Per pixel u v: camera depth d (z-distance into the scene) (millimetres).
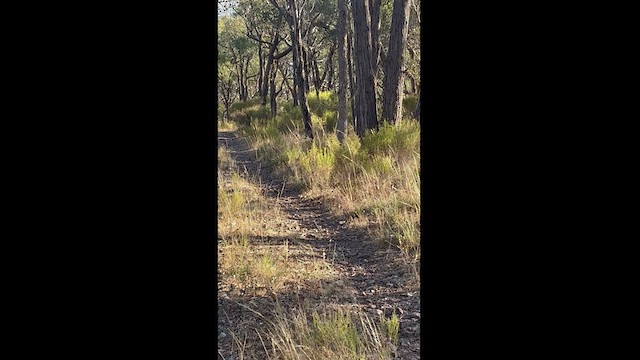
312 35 38312
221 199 9258
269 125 22203
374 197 9023
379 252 6934
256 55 53625
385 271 6297
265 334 4609
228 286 5844
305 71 28531
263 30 39188
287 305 5340
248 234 7730
